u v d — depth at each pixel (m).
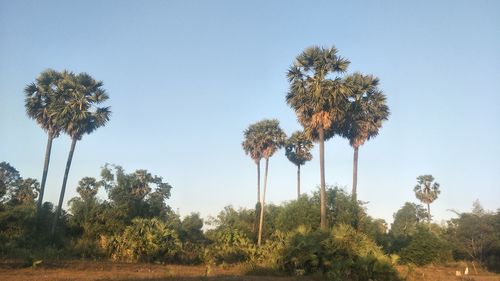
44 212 40.44
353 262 21.27
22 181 61.06
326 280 20.92
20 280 16.19
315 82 33.84
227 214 53.56
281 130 53.84
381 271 21.31
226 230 37.44
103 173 43.75
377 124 41.41
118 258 30.67
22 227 35.34
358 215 38.50
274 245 29.98
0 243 29.81
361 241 22.92
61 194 38.50
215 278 19.14
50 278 17.22
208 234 51.28
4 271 19.67
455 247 44.09
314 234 23.45
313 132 36.47
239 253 32.78
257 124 53.81
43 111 40.72
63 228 39.81
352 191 40.62
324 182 33.38
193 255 32.72
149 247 30.45
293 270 22.88
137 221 32.84
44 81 41.41
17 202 56.84
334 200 39.00
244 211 56.78
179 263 31.39
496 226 43.44
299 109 35.25
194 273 22.61
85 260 28.77
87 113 39.97
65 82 40.62
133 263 28.58
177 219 56.81
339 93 33.56
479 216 45.00
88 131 41.12
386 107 41.41
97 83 41.66
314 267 22.14
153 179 61.72
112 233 37.69
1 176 59.16
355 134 40.59
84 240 34.38
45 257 28.38
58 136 41.97
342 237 22.30
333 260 21.77
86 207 40.41
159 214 44.41
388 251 38.91
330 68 34.41
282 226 38.88
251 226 54.47
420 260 39.00
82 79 41.28
